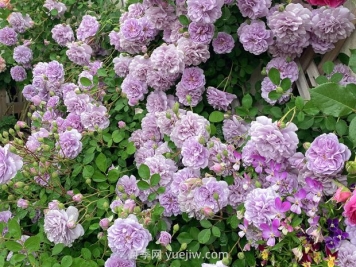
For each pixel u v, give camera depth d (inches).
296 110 23.4
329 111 19.2
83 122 29.5
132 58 32.0
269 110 26.5
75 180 28.4
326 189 20.3
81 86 33.0
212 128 24.8
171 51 27.0
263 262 21.5
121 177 26.8
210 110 29.5
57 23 44.3
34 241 21.4
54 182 26.7
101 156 25.3
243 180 23.2
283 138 20.7
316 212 20.4
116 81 32.5
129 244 20.5
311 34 25.5
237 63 29.0
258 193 20.8
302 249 20.4
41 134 29.8
